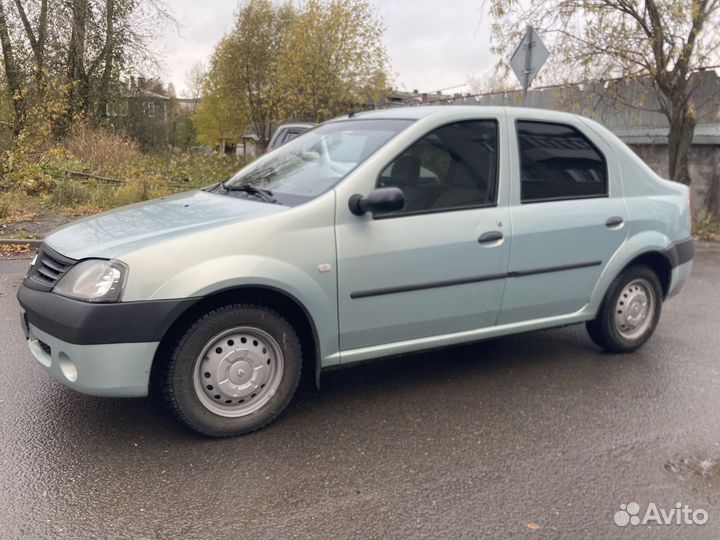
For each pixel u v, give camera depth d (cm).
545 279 430
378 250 363
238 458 328
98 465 317
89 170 1474
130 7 2292
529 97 1560
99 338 306
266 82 3544
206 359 336
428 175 386
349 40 2481
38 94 1541
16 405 380
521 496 300
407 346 392
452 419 379
